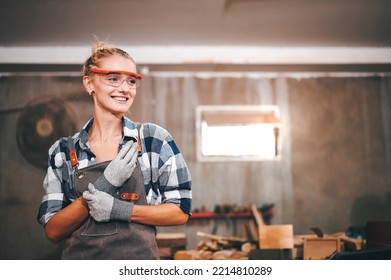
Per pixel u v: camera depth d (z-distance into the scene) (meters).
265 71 6.20
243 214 6.11
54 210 1.70
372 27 4.94
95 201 1.53
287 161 6.34
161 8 4.28
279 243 4.81
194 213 6.10
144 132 1.76
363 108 6.48
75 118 6.07
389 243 4.43
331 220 6.29
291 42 5.45
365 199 6.34
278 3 4.21
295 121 6.40
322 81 6.48
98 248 1.60
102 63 1.69
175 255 5.12
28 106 6.07
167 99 6.29
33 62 5.42
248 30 4.98
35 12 4.34
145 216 1.60
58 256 6.00
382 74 6.51
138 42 5.34
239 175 6.29
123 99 1.70
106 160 1.70
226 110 6.32
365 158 6.41
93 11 4.34
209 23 4.73
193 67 5.86
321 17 4.61
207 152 6.29
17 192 6.02
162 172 1.73
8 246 5.96
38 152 6.05
